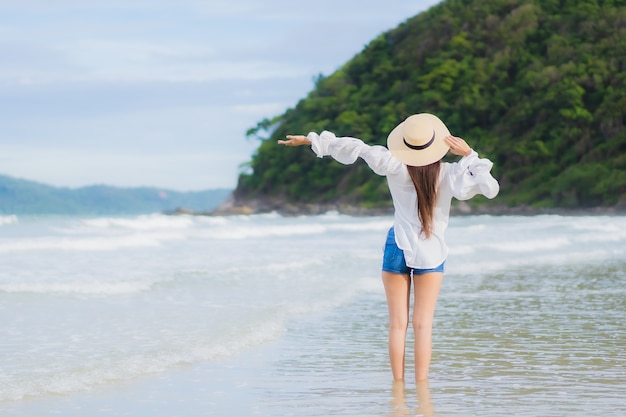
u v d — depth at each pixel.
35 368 6.01
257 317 8.68
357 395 5.45
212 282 11.74
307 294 10.77
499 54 97.81
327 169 104.94
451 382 5.83
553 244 21.16
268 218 53.53
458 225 36.66
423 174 5.56
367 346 7.35
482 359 6.67
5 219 31.56
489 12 105.81
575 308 9.79
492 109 92.81
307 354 6.93
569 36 96.38
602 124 82.62
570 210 75.19
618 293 11.29
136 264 14.30
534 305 10.06
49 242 18.38
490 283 12.55
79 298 9.80
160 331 7.71
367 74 111.19
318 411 5.02
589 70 88.00
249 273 12.96
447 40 105.62
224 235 24.73
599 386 5.67
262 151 113.50
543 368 6.30
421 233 5.63
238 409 5.06
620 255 17.84
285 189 108.50
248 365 6.42
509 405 5.15
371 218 57.78
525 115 88.62
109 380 5.74
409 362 6.64
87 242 18.83
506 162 87.69
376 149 5.62
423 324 5.78
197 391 5.50
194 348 6.92
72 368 6.03
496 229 29.62
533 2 104.38
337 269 13.89
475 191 5.53
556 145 85.00
